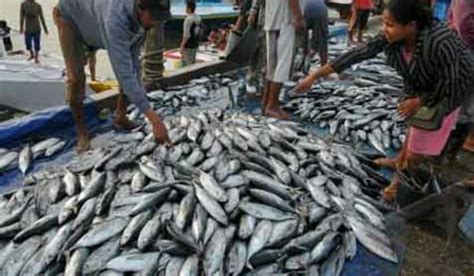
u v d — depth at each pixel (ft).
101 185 13.56
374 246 12.76
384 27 12.60
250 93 24.95
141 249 11.47
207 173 13.99
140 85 15.01
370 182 15.81
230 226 12.30
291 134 17.67
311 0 26.37
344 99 23.99
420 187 14.85
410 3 11.84
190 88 25.75
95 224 12.17
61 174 14.65
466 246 13.52
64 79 29.14
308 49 27.35
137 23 14.06
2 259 11.54
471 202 14.67
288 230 12.46
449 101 12.69
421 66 12.58
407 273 12.48
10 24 63.16
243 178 13.71
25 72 29.91
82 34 16.12
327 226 12.92
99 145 18.24
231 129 17.31
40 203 13.29
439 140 14.39
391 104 23.21
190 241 11.60
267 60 20.93
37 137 18.85
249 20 23.93
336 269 11.98
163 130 15.43
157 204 12.68
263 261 11.67
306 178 14.88
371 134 20.04
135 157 15.24
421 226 14.21
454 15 16.88
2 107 28.14
